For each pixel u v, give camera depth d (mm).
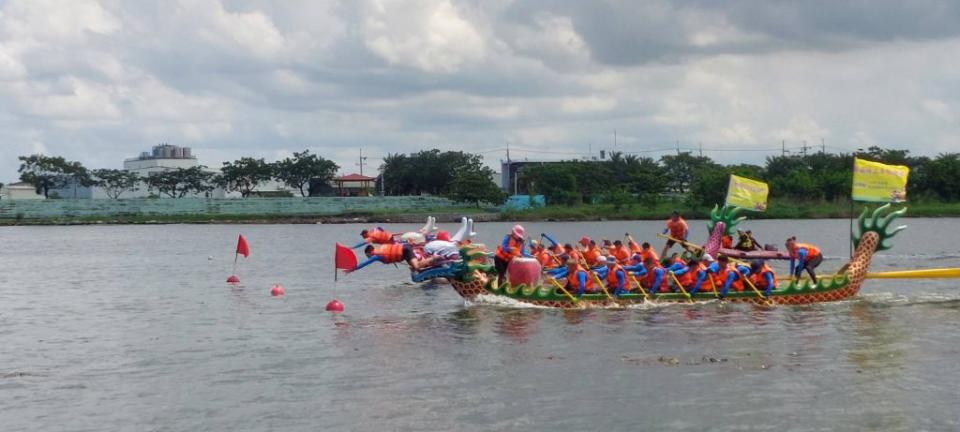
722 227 30922
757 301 27859
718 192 105875
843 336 22406
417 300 30703
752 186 31172
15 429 15258
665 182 115688
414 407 16250
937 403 16250
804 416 15562
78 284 38469
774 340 21906
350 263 29828
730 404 16297
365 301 30594
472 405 16344
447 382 17953
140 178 133375
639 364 19422
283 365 19719
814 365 19156
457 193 116312
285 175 136750
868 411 15812
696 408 16078
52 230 97062
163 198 123562
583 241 31078
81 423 15570
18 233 90250
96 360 20609
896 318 25188
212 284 37562
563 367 19188
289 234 84188
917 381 17766
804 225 92188
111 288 36562
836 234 75500
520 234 29016
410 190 146250
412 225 103000
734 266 28172
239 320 26500
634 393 17062
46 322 26719
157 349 21875
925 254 51062
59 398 17156
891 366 19031
